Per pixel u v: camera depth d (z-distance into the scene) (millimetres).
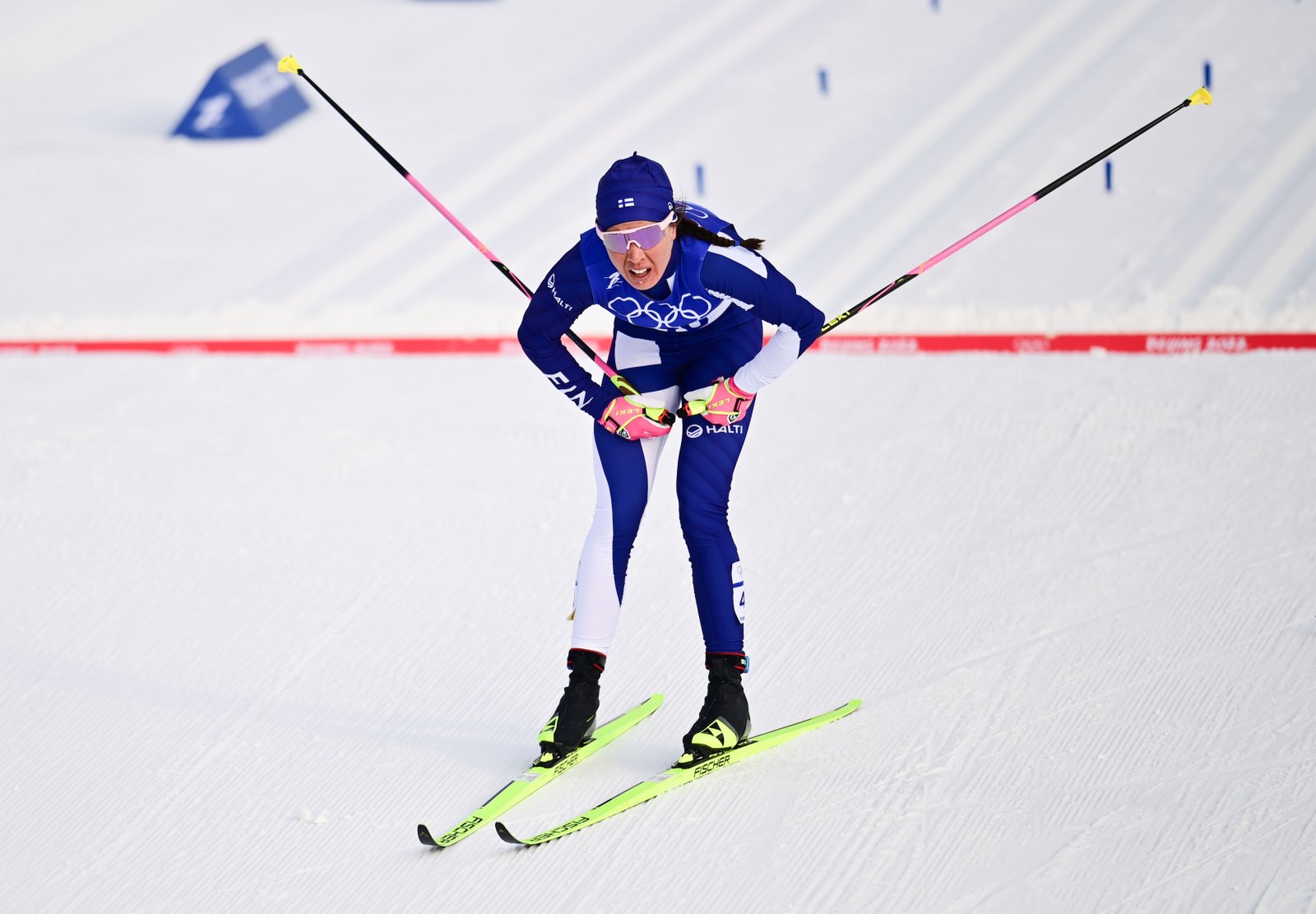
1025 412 18094
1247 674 11914
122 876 10266
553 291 10727
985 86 31984
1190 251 23047
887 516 15602
